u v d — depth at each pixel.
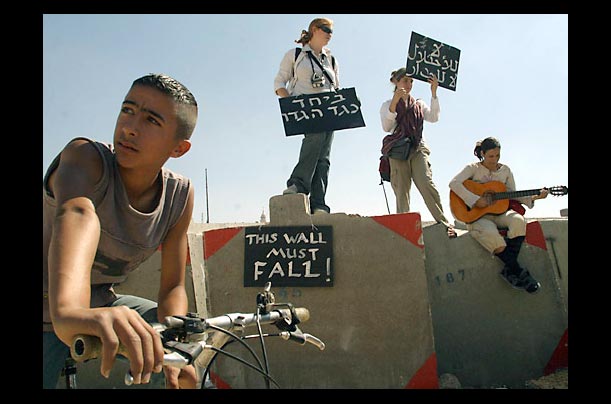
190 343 1.71
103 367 1.39
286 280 5.27
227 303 5.34
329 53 6.49
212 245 5.47
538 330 5.57
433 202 6.48
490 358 5.59
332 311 5.17
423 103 6.76
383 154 6.62
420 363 4.96
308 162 5.98
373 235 5.22
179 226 2.69
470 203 5.79
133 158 2.18
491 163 5.85
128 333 1.43
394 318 5.06
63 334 1.49
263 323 2.17
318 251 5.27
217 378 5.20
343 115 5.92
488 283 5.73
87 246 1.76
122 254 2.43
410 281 5.08
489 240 5.59
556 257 5.91
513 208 5.78
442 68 6.53
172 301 2.59
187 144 2.33
